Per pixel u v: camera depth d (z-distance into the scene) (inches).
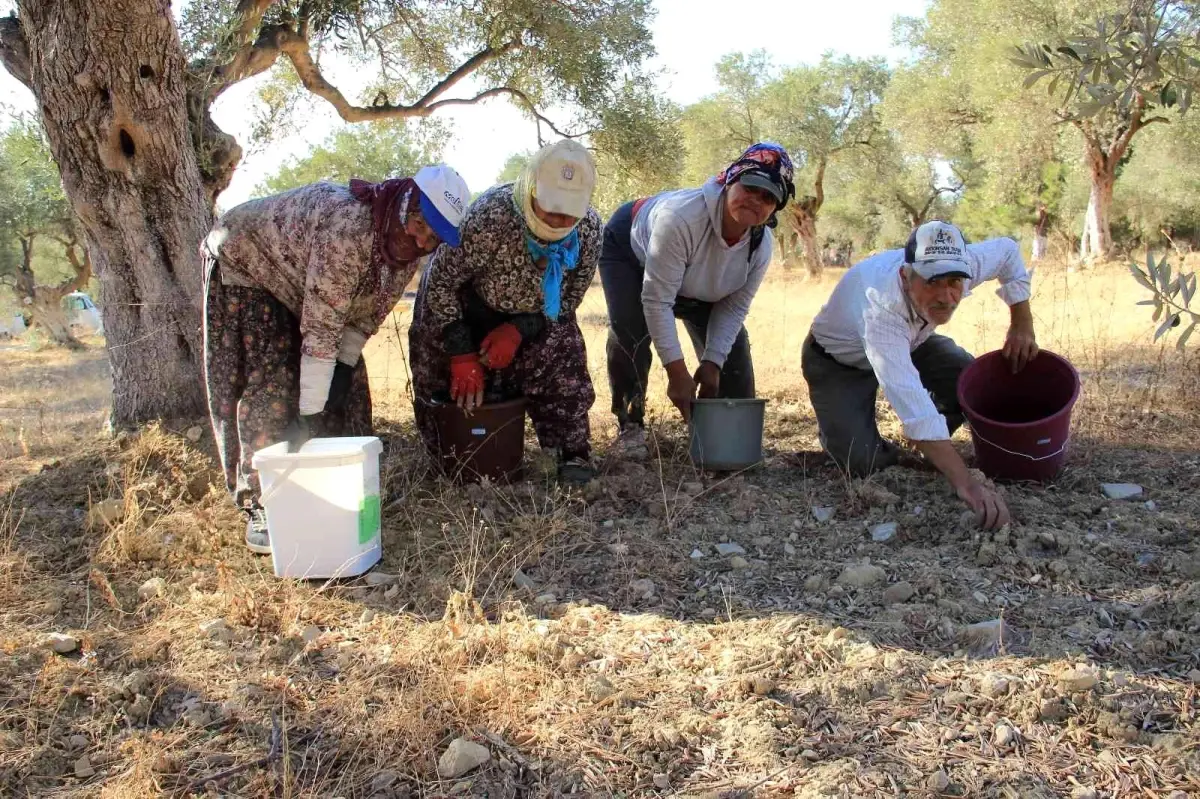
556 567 127.6
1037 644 99.6
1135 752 81.5
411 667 99.5
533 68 417.7
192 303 176.4
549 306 139.8
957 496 145.1
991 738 84.4
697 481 159.8
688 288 169.2
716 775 81.0
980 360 157.8
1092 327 317.7
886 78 1222.9
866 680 93.7
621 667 99.4
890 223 1608.0
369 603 116.4
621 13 406.6
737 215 151.7
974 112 949.2
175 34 168.7
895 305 136.9
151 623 111.4
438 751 85.8
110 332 177.3
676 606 115.4
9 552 129.0
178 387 176.9
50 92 163.5
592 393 159.3
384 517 142.9
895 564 124.0
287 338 136.2
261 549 129.5
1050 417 145.4
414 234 123.0
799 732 86.3
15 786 82.0
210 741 87.3
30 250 967.0
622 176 469.7
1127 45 107.7
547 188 125.8
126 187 170.1
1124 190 1029.2
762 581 121.5
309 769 83.5
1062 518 136.3
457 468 153.1
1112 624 105.0
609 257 180.7
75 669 100.2
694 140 1242.6
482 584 121.5
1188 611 105.0
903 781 78.7
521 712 91.2
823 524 141.4
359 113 362.9
